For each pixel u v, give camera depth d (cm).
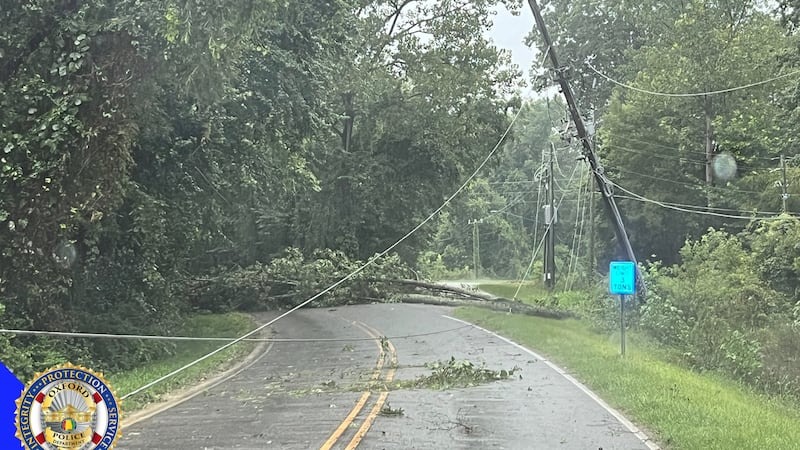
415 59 4400
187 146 1981
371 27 4188
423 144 4422
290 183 2672
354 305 3350
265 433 963
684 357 1964
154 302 1966
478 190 9219
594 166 2545
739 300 2547
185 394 1363
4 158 1330
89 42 1365
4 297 1362
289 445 888
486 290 5062
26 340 1370
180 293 2584
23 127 1355
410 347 1956
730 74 4053
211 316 2938
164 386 1412
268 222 4259
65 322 1487
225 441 919
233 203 2559
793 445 849
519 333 2166
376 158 4459
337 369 1609
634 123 4516
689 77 4122
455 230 9694
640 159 4522
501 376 1441
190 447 888
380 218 4484
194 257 3228
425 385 1345
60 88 1368
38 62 1378
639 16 5025
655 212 4481
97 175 1431
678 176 4475
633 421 1021
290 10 1942
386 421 1027
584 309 2858
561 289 4728
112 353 1616
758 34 4131
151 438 945
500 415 1066
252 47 1720
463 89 4394
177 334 2070
